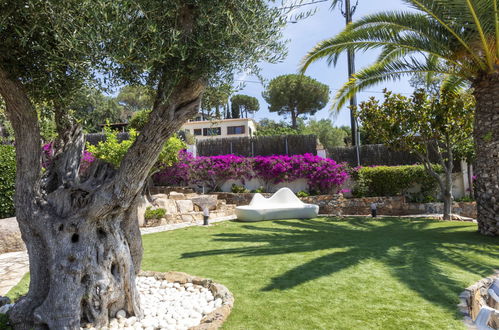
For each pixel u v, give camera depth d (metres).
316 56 9.74
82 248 3.10
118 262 3.34
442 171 14.30
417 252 5.94
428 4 7.69
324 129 30.64
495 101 7.78
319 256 5.74
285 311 3.40
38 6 2.50
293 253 6.04
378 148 16.48
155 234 8.78
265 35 3.01
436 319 3.16
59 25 2.46
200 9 2.72
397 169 14.56
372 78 10.09
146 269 5.37
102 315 3.18
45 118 4.18
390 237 7.56
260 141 16.81
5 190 8.38
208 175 15.29
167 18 2.82
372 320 3.15
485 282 4.30
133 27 2.60
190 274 4.96
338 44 9.35
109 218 3.29
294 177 15.30
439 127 10.54
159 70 3.08
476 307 3.82
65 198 3.25
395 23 8.59
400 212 13.98
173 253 6.43
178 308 3.73
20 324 3.06
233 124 29.98
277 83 31.36
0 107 4.37
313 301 3.67
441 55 8.44
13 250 7.04
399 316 3.24
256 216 10.93
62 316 2.94
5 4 2.58
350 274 4.66
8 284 4.71
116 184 3.07
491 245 6.55
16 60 2.99
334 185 15.10
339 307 3.49
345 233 8.35
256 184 15.59
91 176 3.39
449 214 10.82
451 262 5.27
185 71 2.89
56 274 3.02
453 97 10.16
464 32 7.81
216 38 2.77
